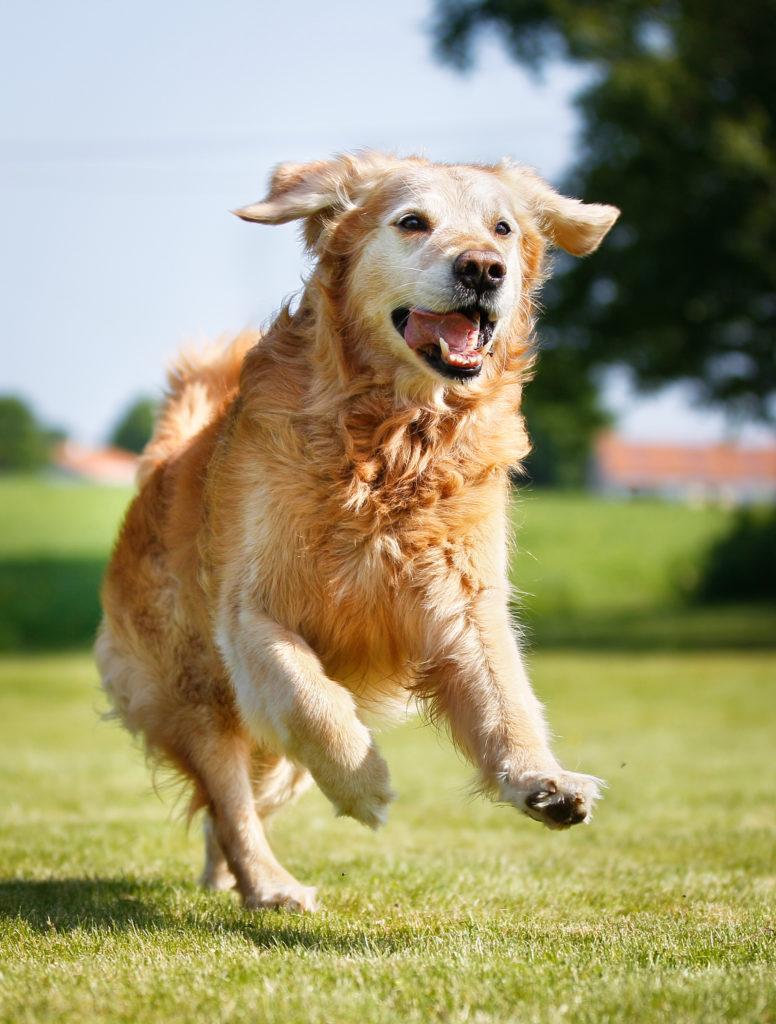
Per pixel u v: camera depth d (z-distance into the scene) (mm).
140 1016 2564
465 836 6129
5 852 5324
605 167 19156
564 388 22062
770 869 5051
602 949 3275
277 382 4062
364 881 4703
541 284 4555
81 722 12422
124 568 4828
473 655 3848
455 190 4105
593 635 23078
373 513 3873
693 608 28875
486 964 2988
